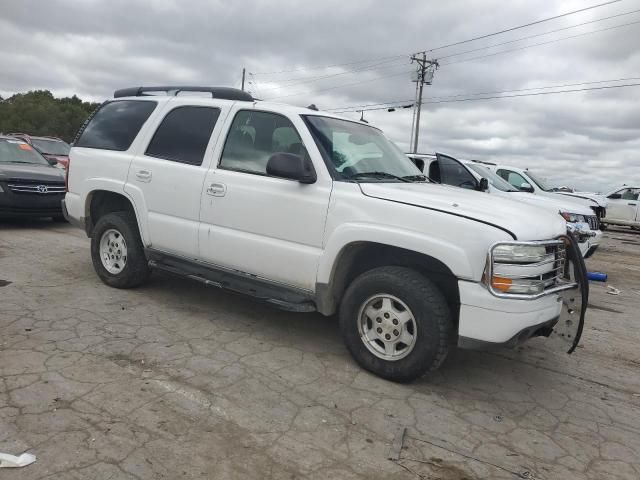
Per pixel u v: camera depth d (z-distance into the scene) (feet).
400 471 9.25
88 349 13.17
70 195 19.36
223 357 13.39
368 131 16.63
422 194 12.65
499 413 11.77
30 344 13.19
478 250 11.16
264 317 16.71
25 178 29.58
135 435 9.63
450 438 10.50
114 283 18.34
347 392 12.02
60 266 21.30
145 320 15.60
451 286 12.55
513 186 36.01
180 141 16.48
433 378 13.30
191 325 15.51
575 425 11.55
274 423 10.46
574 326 12.87
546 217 12.84
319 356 13.96
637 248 54.19
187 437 9.72
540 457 10.12
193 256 15.80
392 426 10.71
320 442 9.93
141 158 17.19
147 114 17.78
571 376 14.35
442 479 9.14
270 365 13.14
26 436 9.29
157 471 8.68
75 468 8.55
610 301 24.81
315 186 13.32
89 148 19.01
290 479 8.79
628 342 17.88
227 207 14.70
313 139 13.76
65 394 10.86
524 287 11.23
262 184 14.11
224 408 10.86
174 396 11.18
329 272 12.99
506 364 14.78
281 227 13.71
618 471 9.87
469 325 11.37
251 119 15.10
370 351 12.84
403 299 12.14
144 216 16.81
